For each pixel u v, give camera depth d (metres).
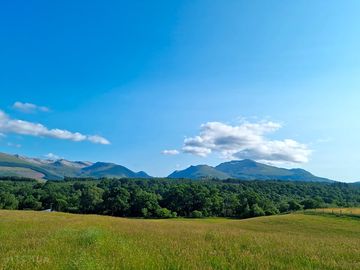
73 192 184.00
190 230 25.97
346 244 19.98
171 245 14.77
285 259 12.52
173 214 139.50
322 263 11.86
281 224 69.31
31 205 148.75
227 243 16.77
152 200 141.62
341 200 187.25
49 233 18.48
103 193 151.00
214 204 145.75
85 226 25.22
